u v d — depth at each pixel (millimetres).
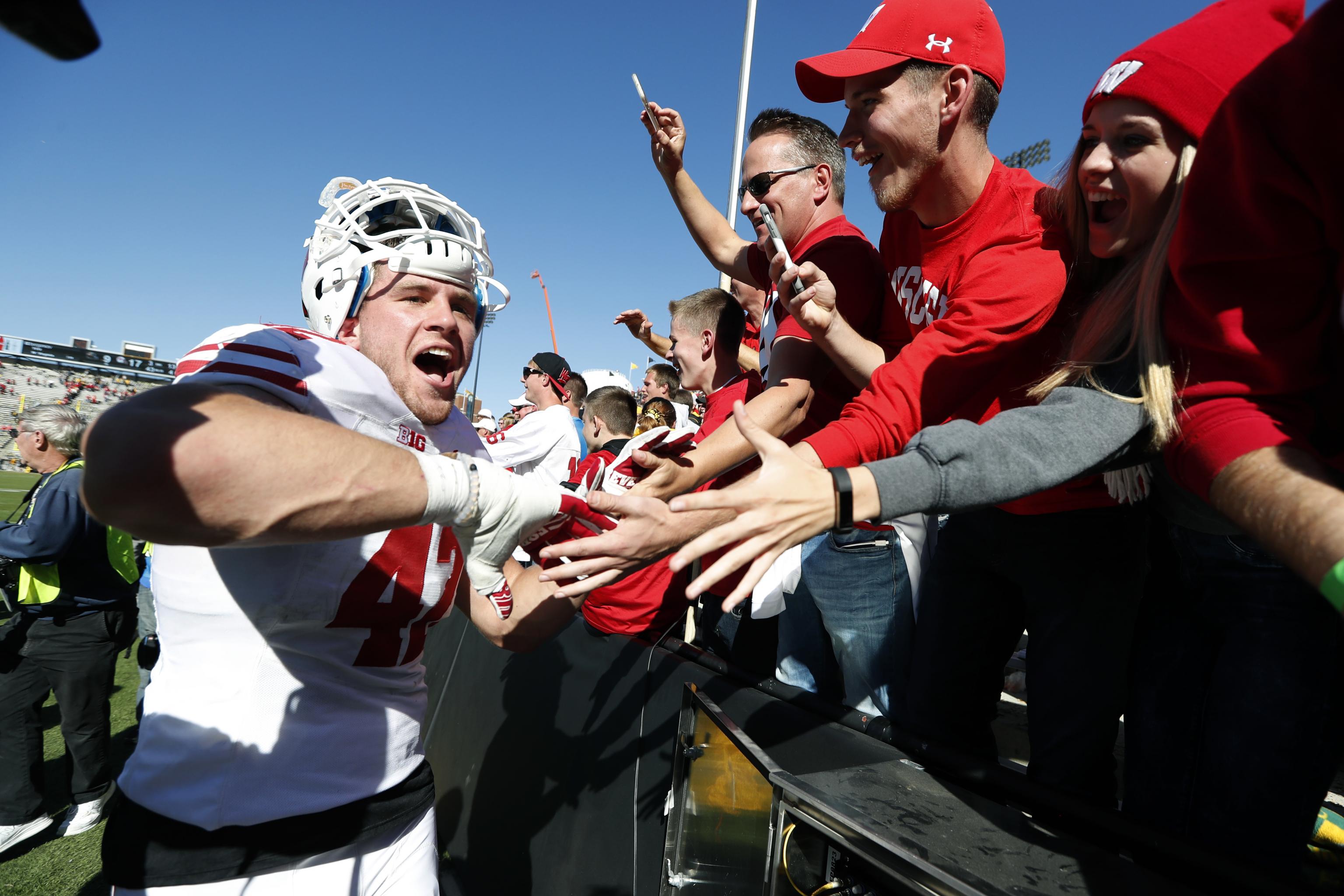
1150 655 1184
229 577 1072
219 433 744
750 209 2100
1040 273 1236
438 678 3467
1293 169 730
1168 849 835
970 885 756
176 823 1079
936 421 1219
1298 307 781
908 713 1585
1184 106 970
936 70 1386
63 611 3432
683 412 4684
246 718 1085
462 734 2871
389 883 1263
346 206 1255
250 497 754
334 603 1122
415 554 1215
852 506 862
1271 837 975
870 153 1539
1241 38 993
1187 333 865
